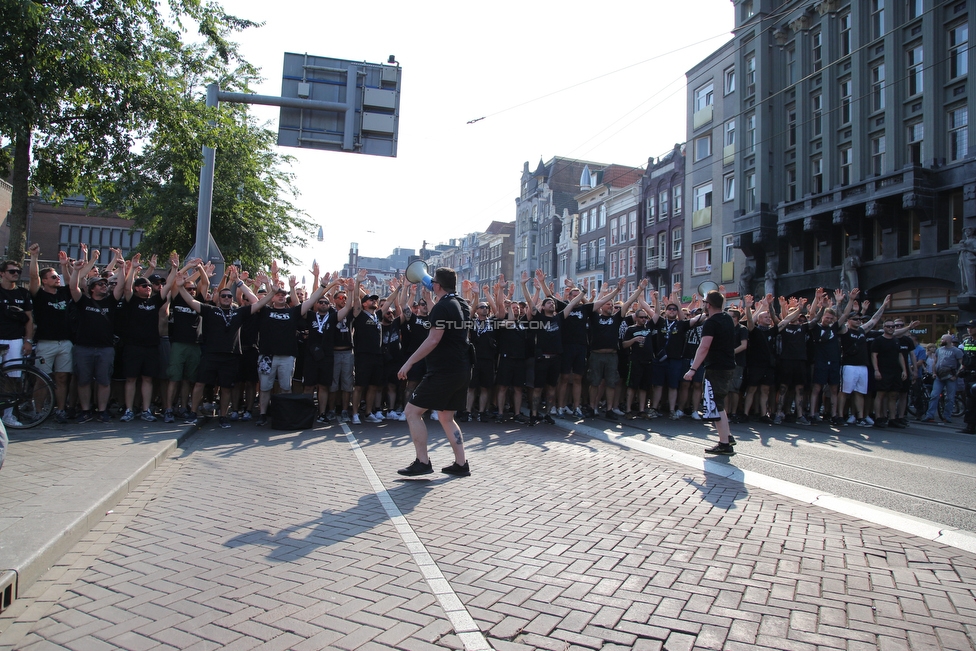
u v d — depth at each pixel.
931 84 20.92
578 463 6.66
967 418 10.81
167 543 3.96
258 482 5.65
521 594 3.21
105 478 5.14
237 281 9.27
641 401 11.05
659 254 36.09
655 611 3.03
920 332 16.69
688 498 5.19
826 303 10.95
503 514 4.65
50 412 7.55
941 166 20.66
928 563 3.72
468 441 8.11
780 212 26.31
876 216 22.25
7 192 31.62
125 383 8.86
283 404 8.85
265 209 21.81
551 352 9.71
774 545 4.02
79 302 8.15
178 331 8.71
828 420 11.45
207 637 2.73
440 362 5.80
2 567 3.17
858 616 3.00
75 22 10.85
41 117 10.80
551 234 51.44
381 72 11.62
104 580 3.36
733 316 10.80
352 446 7.64
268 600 3.11
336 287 10.09
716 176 31.12
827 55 25.06
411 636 2.75
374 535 4.13
